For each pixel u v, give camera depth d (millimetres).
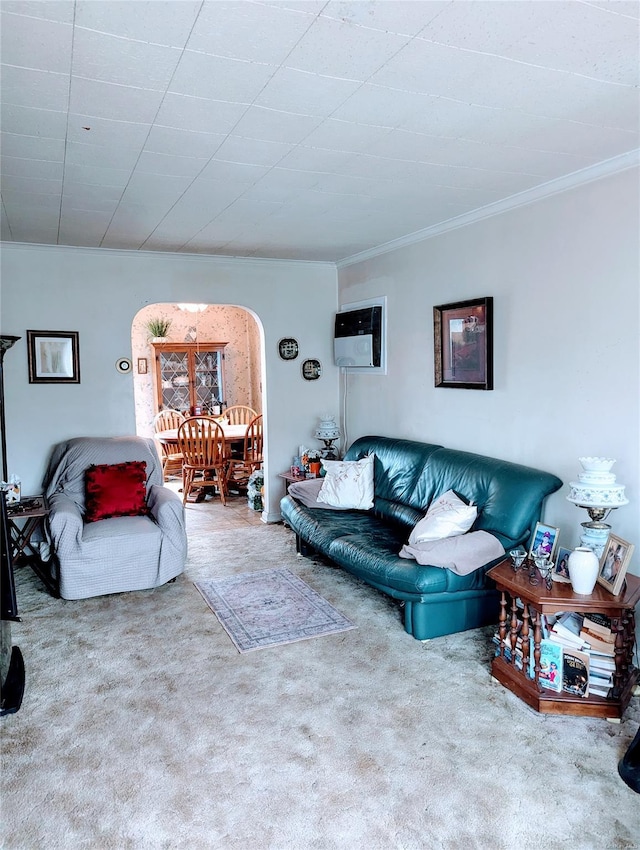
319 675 2709
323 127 2262
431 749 2178
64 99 1979
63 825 1834
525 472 3148
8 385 4266
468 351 3707
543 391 3205
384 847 1731
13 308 4246
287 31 1582
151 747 2207
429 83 1906
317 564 4242
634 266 2662
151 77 1836
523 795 1938
